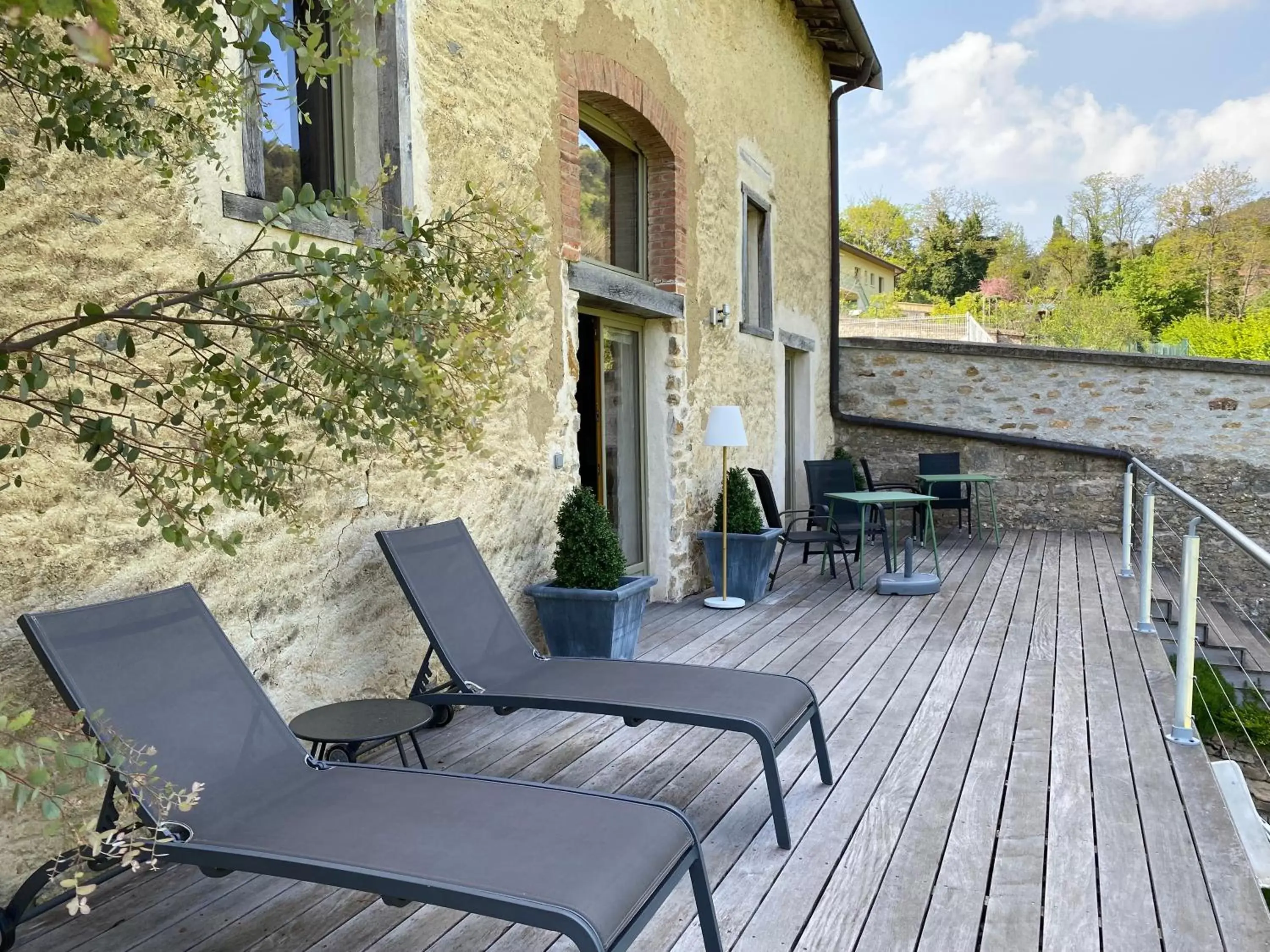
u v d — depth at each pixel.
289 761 2.40
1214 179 35.00
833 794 3.03
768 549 6.36
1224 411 9.41
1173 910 2.30
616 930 1.64
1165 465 9.66
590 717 3.89
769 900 2.36
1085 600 6.34
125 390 1.84
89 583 2.53
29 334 2.38
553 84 4.68
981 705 3.97
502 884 1.68
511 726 3.75
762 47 7.79
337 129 3.58
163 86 2.60
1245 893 2.38
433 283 1.89
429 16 3.76
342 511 3.42
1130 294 36.38
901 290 42.94
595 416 5.70
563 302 4.87
